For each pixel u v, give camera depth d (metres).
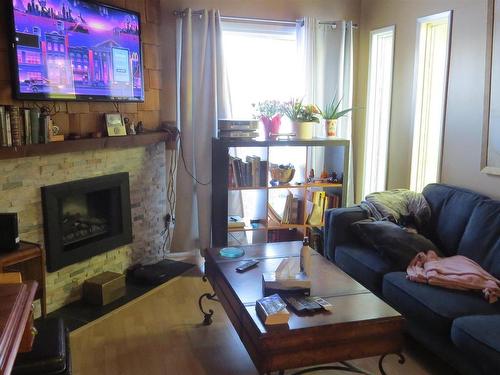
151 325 2.88
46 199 2.85
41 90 2.68
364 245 3.18
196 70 3.82
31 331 1.37
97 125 3.20
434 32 3.59
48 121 2.73
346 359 1.95
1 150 2.41
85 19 2.95
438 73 3.59
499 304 2.27
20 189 2.71
